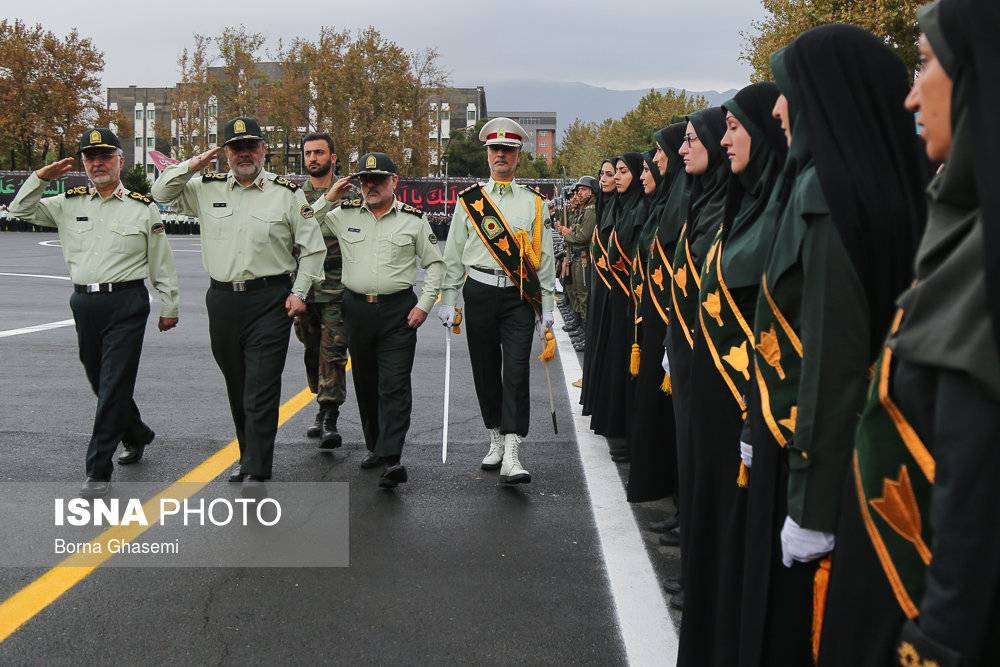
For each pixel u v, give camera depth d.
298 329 7.28
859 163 2.46
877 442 2.04
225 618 4.05
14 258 24.55
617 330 6.59
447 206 35.62
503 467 6.06
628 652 3.77
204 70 70.62
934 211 1.84
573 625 4.01
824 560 2.50
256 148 5.77
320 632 3.93
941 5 1.77
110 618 4.04
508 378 6.08
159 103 127.69
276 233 5.73
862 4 23.70
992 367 1.63
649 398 5.07
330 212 6.21
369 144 66.94
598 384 7.02
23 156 64.00
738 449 3.27
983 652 1.68
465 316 6.24
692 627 3.32
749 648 2.80
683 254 4.22
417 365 10.39
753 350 2.85
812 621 2.67
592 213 11.37
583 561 4.75
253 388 5.63
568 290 13.45
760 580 2.77
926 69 1.88
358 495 5.81
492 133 6.09
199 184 5.85
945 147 1.83
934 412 1.86
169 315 6.16
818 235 2.46
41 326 12.42
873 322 2.46
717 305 3.36
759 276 3.19
